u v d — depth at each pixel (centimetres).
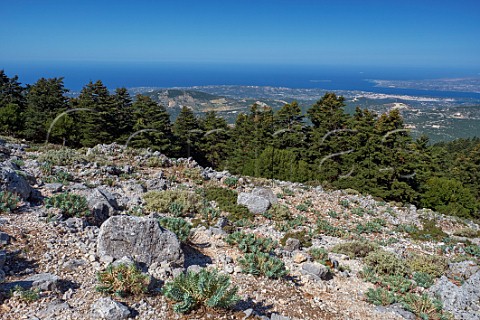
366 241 1522
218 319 683
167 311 682
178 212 1413
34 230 895
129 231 855
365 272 1167
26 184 1157
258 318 720
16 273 712
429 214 2359
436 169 4741
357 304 933
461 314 952
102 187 1614
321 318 810
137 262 826
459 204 3641
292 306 834
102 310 627
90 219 1096
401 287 1076
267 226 1573
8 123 4478
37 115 4734
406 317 891
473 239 1883
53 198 1101
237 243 1135
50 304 636
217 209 1620
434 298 1030
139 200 1491
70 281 728
